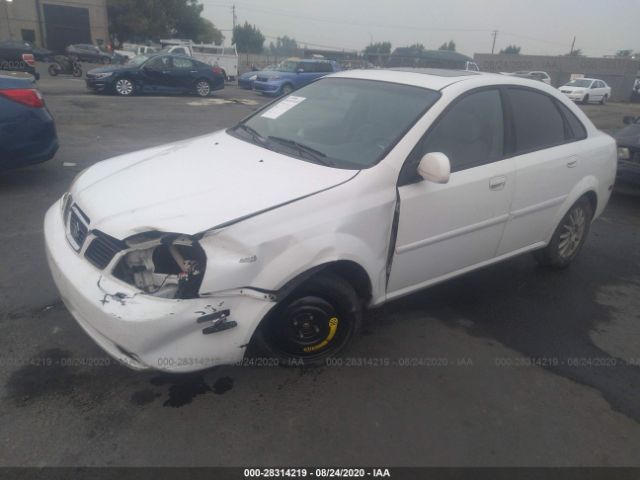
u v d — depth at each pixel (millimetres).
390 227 2832
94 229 2393
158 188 2600
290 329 2697
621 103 34344
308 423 2521
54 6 45406
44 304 3387
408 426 2551
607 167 4309
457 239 3260
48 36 45906
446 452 2412
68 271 2424
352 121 3270
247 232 2328
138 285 2266
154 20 53062
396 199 2826
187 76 17078
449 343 3283
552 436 2559
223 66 28609
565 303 3934
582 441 2543
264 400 2648
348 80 3734
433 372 2975
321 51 34125
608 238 5477
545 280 4309
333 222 2570
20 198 5422
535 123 3721
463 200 3156
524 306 3838
